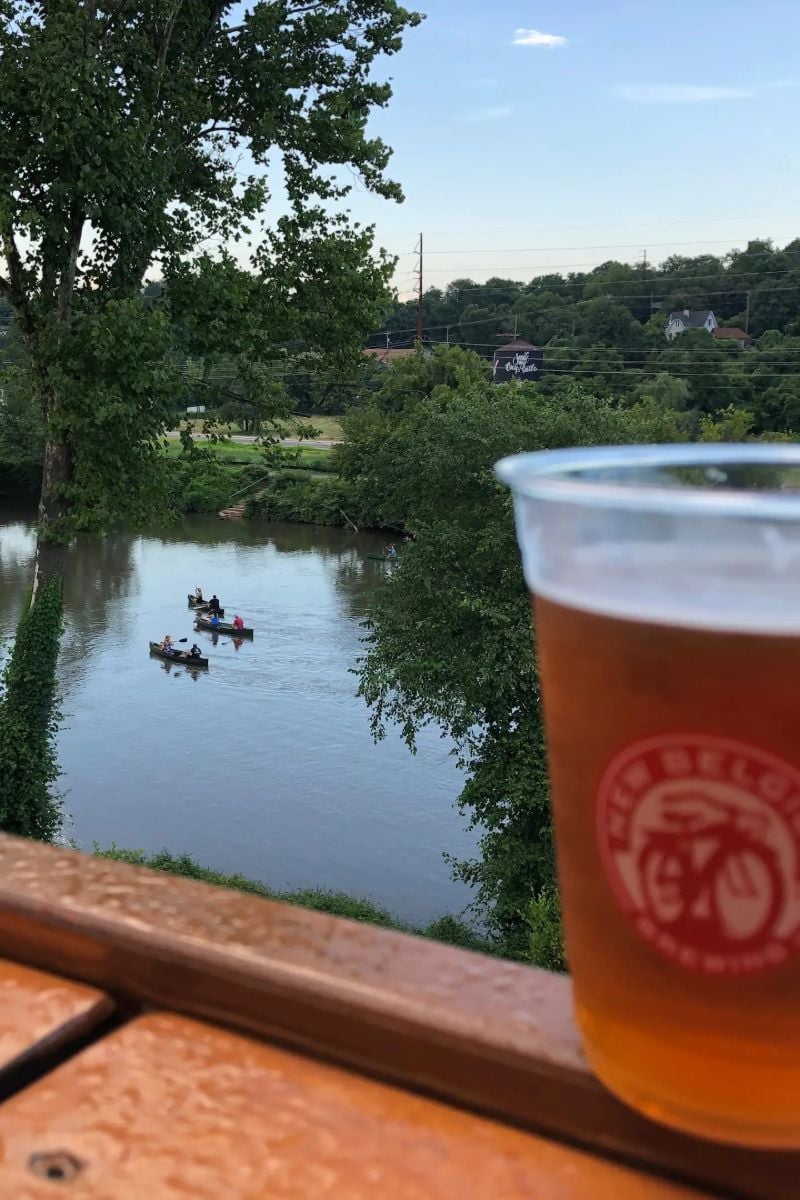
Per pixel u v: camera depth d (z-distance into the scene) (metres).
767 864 0.44
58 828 19.20
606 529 0.46
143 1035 0.75
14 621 30.92
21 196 15.08
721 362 65.56
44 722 18.22
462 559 16.42
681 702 0.44
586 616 0.47
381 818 20.03
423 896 17.45
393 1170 0.61
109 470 15.58
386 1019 0.69
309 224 17.27
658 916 0.47
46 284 15.91
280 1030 0.74
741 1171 0.59
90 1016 0.78
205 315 16.39
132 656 29.03
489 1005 0.69
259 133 17.20
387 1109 0.67
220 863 18.28
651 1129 0.61
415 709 16.52
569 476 0.55
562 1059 0.63
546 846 15.48
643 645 0.45
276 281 16.94
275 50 17.00
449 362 56.25
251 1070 0.71
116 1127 0.65
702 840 0.45
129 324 14.55
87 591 36.00
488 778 15.66
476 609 15.22
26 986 0.81
